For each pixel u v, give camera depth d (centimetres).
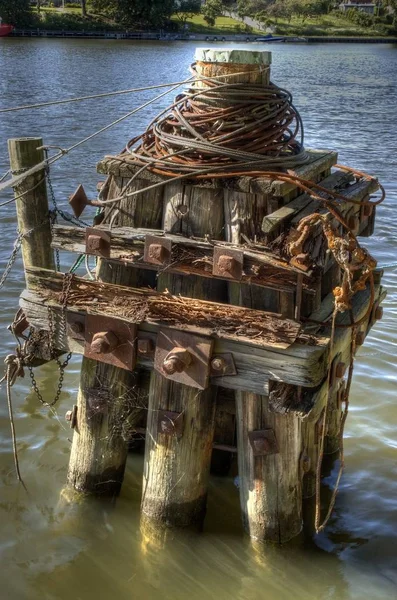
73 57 6269
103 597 548
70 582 561
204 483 583
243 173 495
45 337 604
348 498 660
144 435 637
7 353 887
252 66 530
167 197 531
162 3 10012
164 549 582
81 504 622
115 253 530
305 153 570
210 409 559
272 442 541
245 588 555
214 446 609
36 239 704
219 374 519
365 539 610
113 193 553
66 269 1125
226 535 595
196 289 538
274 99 538
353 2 13588
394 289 1107
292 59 7044
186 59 6353
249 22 11994
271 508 566
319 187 512
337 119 3031
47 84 4222
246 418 546
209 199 519
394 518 636
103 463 612
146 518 588
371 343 934
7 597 547
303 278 491
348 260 482
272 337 497
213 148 518
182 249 511
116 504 625
